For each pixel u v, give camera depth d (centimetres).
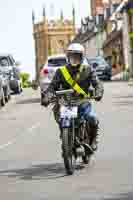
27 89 4953
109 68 6019
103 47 10550
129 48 8088
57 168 1134
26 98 3519
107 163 1161
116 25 9500
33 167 1160
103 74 5956
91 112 1105
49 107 2752
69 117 1045
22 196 902
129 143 1432
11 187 975
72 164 1112
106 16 10494
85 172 1074
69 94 1083
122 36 8969
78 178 1021
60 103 1079
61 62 3095
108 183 969
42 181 1011
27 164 1201
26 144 1516
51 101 1103
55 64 3089
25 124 2033
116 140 1494
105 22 10412
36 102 3131
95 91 1102
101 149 1355
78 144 1085
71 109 1055
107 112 2275
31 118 2244
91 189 928
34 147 1451
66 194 900
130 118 2022
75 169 1108
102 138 1541
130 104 2612
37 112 2508
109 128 1756
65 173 1076
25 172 1108
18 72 4081
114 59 9544
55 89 1111
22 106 2906
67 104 1073
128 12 8200
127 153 1281
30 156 1308
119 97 3100
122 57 8969
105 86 4456
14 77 3962
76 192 911
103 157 1238
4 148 1464
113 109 2395
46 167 1153
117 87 4188
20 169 1145
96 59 6153
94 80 1097
